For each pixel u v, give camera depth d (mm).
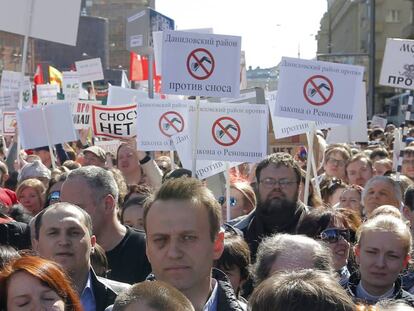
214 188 10977
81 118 15539
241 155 9141
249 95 12562
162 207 3922
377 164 11914
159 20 16094
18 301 3904
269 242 4855
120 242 6059
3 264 4676
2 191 9359
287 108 9289
